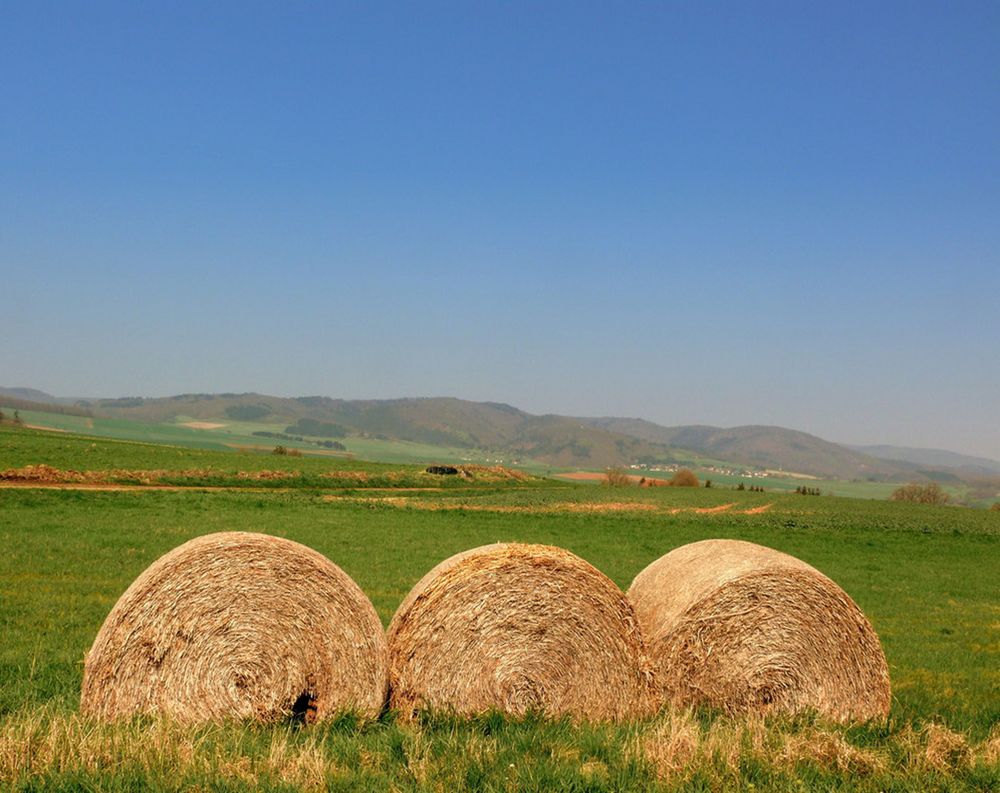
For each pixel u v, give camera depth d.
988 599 24.58
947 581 28.09
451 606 9.55
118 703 8.77
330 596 9.21
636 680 9.84
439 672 9.50
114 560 23.00
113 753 7.18
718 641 10.04
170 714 8.61
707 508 62.59
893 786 7.38
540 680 9.58
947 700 11.70
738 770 7.47
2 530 28.11
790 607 10.12
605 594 9.80
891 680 13.27
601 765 7.61
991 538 44.53
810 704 10.06
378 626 9.36
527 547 9.95
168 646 8.84
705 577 10.37
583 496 72.31
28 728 7.43
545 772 7.21
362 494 61.62
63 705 9.08
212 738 7.83
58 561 22.44
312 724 8.98
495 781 7.05
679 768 7.47
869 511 65.69
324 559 9.35
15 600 16.89
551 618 9.65
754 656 10.04
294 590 9.12
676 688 10.02
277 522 35.66
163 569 8.91
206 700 8.83
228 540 9.10
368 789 6.85
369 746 7.93
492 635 9.55
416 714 9.25
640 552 32.09
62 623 14.79
